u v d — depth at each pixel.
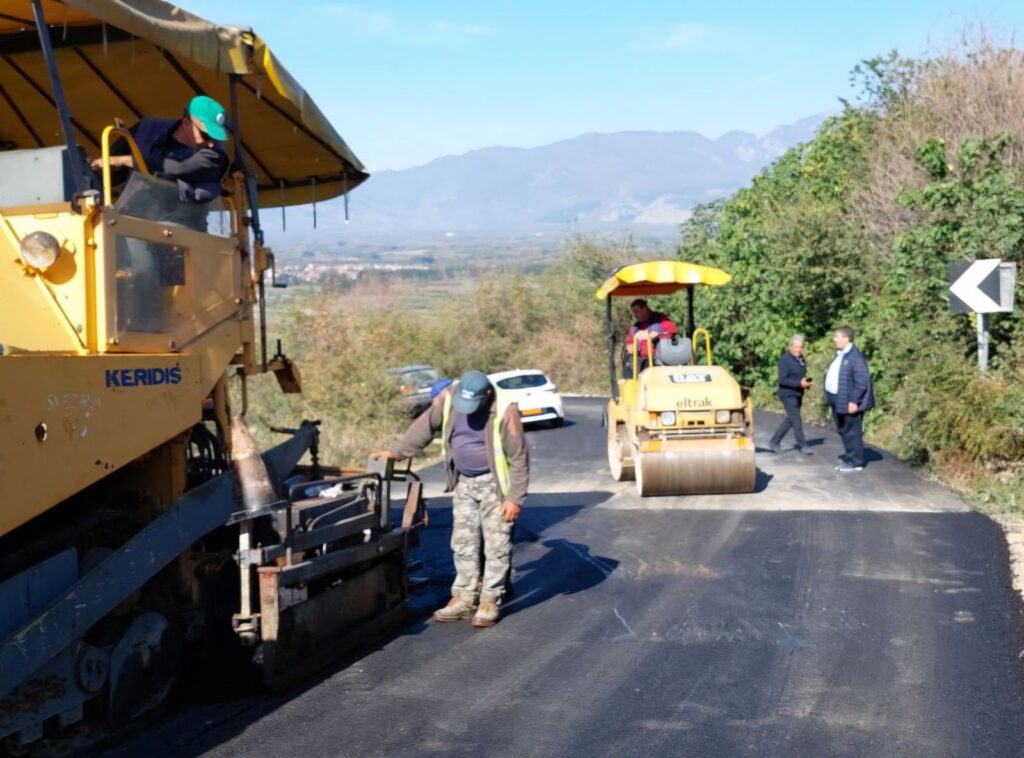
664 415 11.66
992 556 8.57
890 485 11.98
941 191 14.06
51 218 5.27
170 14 5.90
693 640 6.77
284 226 9.27
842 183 23.62
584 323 38.06
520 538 10.09
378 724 5.45
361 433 19.77
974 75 20.39
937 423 12.38
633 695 5.82
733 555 9.04
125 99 8.02
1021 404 11.62
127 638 5.38
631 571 8.66
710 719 5.45
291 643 6.03
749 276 22.75
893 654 6.38
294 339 23.09
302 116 7.37
